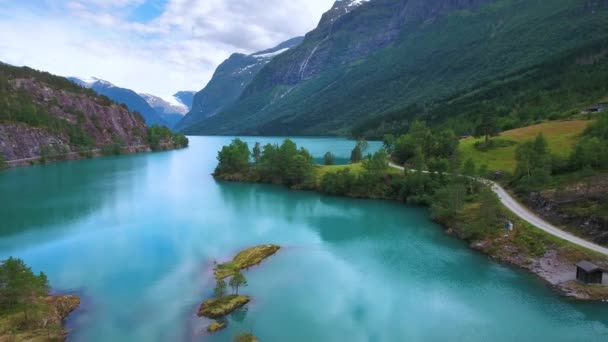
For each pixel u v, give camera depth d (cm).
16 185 14175
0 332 4362
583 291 5428
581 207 7138
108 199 11869
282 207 10831
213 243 7838
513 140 13062
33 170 18088
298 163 13800
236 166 16000
